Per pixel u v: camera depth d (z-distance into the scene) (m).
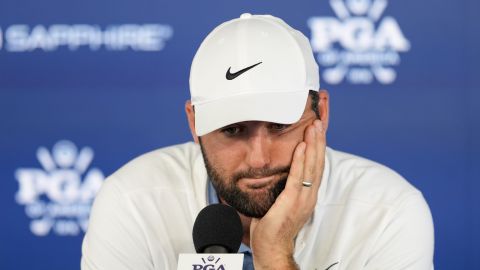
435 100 13.52
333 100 13.52
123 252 8.16
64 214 13.76
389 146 13.55
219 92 7.36
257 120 7.20
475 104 13.48
